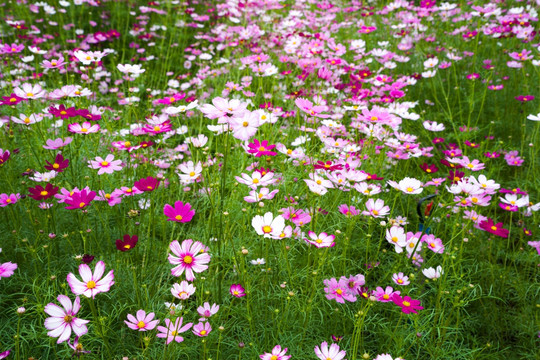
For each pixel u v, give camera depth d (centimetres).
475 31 332
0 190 195
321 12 386
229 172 217
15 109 227
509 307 188
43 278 173
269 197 160
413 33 351
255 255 185
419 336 163
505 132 277
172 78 348
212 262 174
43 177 181
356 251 195
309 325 168
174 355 157
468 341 176
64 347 156
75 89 204
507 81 307
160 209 204
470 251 199
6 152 173
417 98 313
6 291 173
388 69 328
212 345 161
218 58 340
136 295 165
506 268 200
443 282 169
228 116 156
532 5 366
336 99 271
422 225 184
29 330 159
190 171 178
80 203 161
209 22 429
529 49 330
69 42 359
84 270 139
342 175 170
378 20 410
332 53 269
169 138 252
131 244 158
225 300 172
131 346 162
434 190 224
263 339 166
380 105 264
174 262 144
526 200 193
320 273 176
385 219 198
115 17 420
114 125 231
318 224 194
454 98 307
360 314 147
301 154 186
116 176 206
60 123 214
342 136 229
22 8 391
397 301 151
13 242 183
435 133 257
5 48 255
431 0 362
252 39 336
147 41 393
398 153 201
